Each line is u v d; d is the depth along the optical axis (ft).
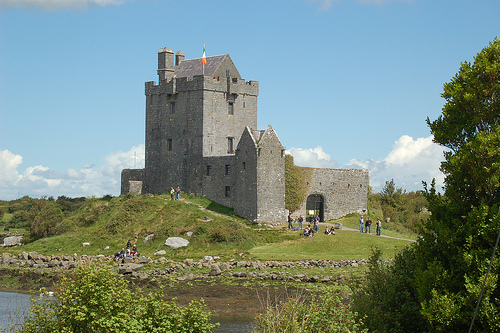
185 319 76.95
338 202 268.21
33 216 288.30
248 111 276.00
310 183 256.73
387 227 254.27
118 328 73.67
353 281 103.40
